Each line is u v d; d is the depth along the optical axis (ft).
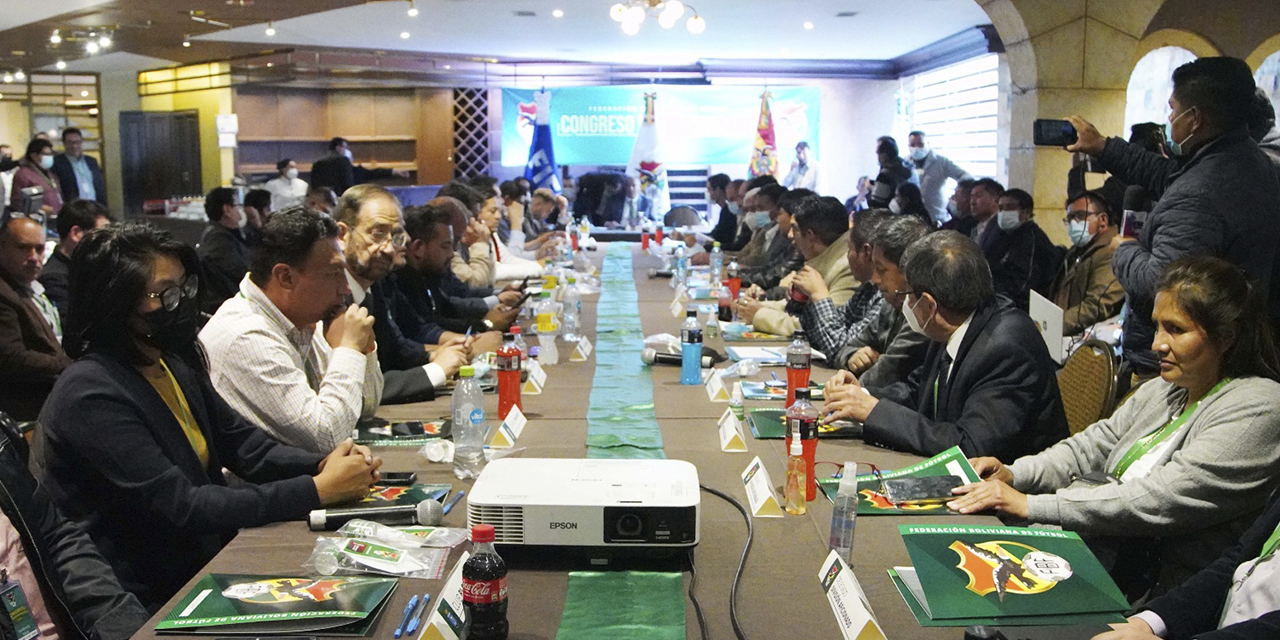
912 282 8.06
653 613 5.01
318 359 8.66
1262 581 5.26
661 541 5.46
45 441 6.15
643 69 40.29
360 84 37.86
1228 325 6.29
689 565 5.60
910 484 6.72
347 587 5.21
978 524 6.11
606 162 39.75
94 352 6.29
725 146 39.70
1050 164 20.52
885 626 4.88
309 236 7.61
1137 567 6.76
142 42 32.12
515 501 5.49
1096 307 15.12
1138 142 12.00
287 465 7.11
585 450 7.75
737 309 13.33
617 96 39.24
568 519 5.46
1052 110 20.31
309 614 4.89
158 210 39.99
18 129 42.80
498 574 4.69
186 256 6.46
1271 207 9.16
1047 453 7.47
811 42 33.91
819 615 5.00
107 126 42.60
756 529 6.12
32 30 28.84
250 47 34.73
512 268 19.52
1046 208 20.68
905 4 25.89
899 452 7.69
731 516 6.37
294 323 7.88
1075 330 15.25
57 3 24.35
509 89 39.70
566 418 8.80
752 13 27.45
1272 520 5.52
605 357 11.78
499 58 39.01
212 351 7.52
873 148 41.19
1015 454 7.75
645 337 13.25
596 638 4.75
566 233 25.80
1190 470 6.23
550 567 5.57
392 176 39.32
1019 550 5.56
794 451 6.34
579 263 21.77
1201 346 6.38
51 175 33.35
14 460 5.47
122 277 6.11
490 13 27.43
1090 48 20.07
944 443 7.51
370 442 8.05
